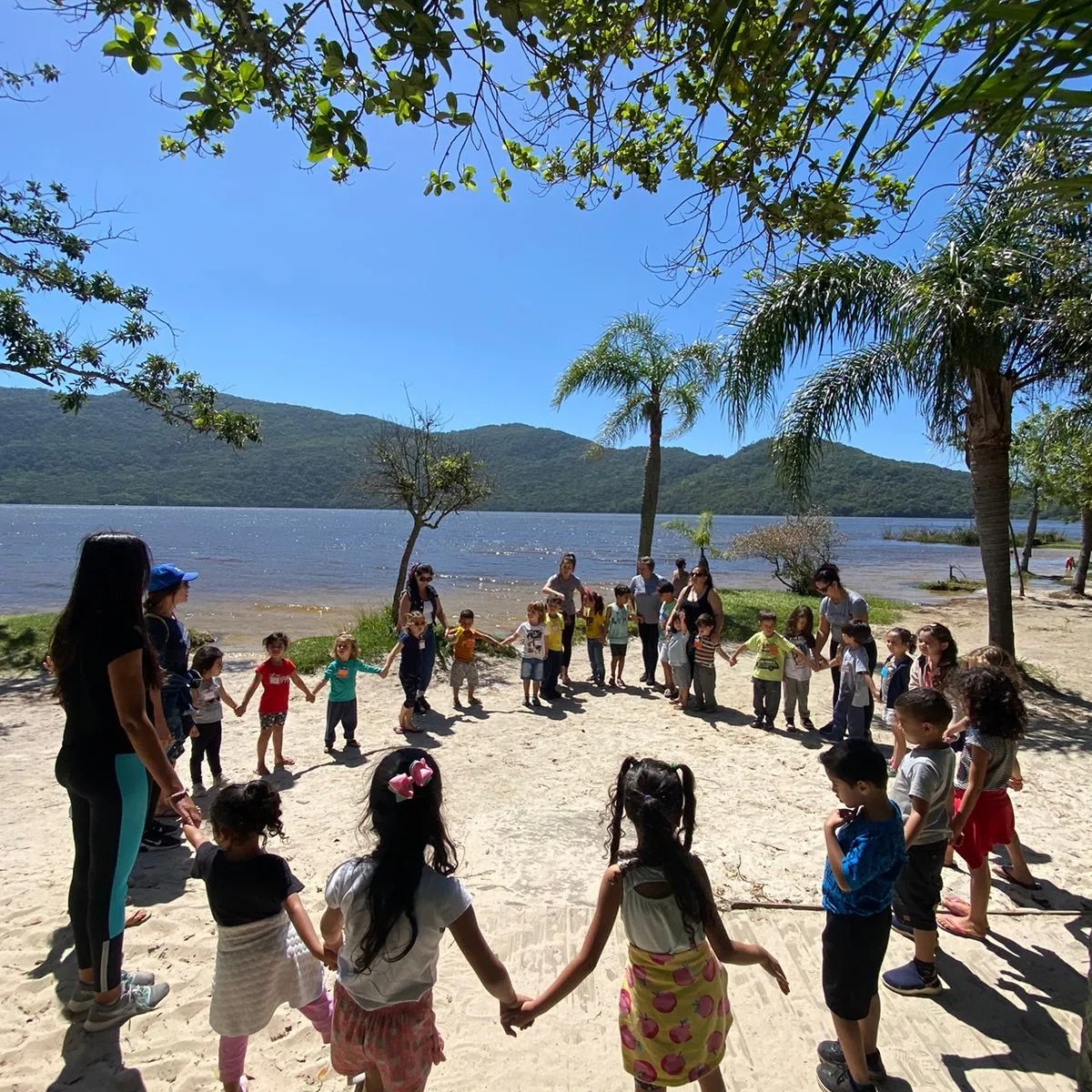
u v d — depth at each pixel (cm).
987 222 778
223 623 1767
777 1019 331
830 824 283
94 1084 286
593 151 302
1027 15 156
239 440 1451
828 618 771
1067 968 369
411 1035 216
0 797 578
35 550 4494
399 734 766
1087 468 2045
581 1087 289
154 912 413
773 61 209
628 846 493
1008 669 469
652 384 1639
